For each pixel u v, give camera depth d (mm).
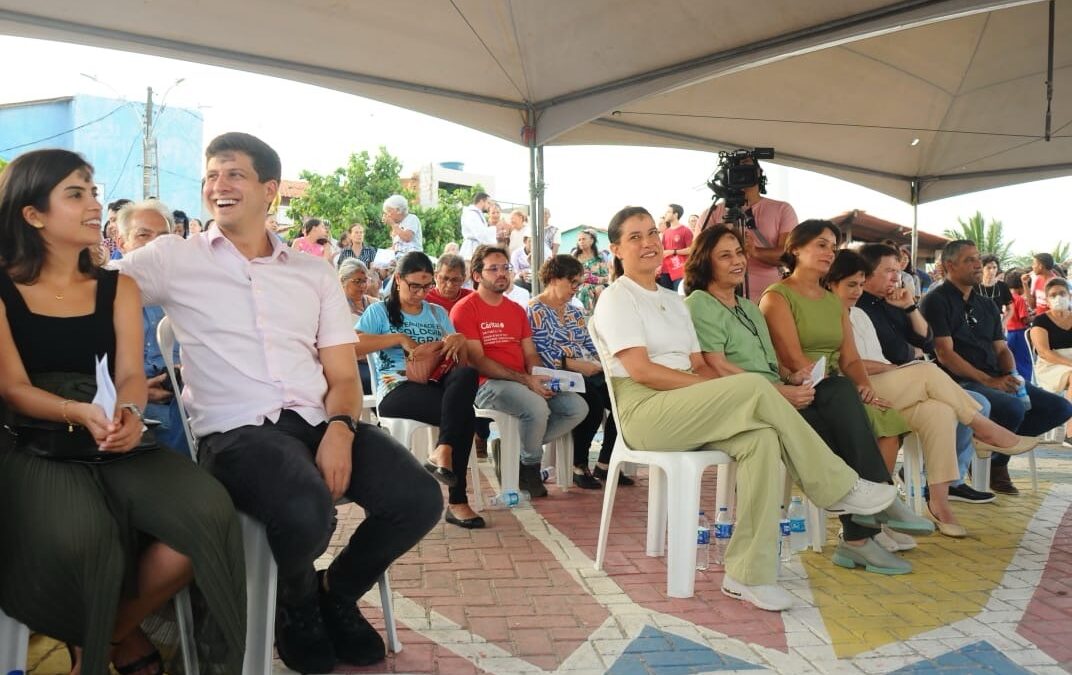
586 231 8492
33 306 2100
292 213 22234
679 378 3408
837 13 5297
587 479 5297
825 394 3564
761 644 2750
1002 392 4961
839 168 9695
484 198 10164
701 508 4734
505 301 5090
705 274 3996
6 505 1934
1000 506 4879
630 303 3588
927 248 21531
